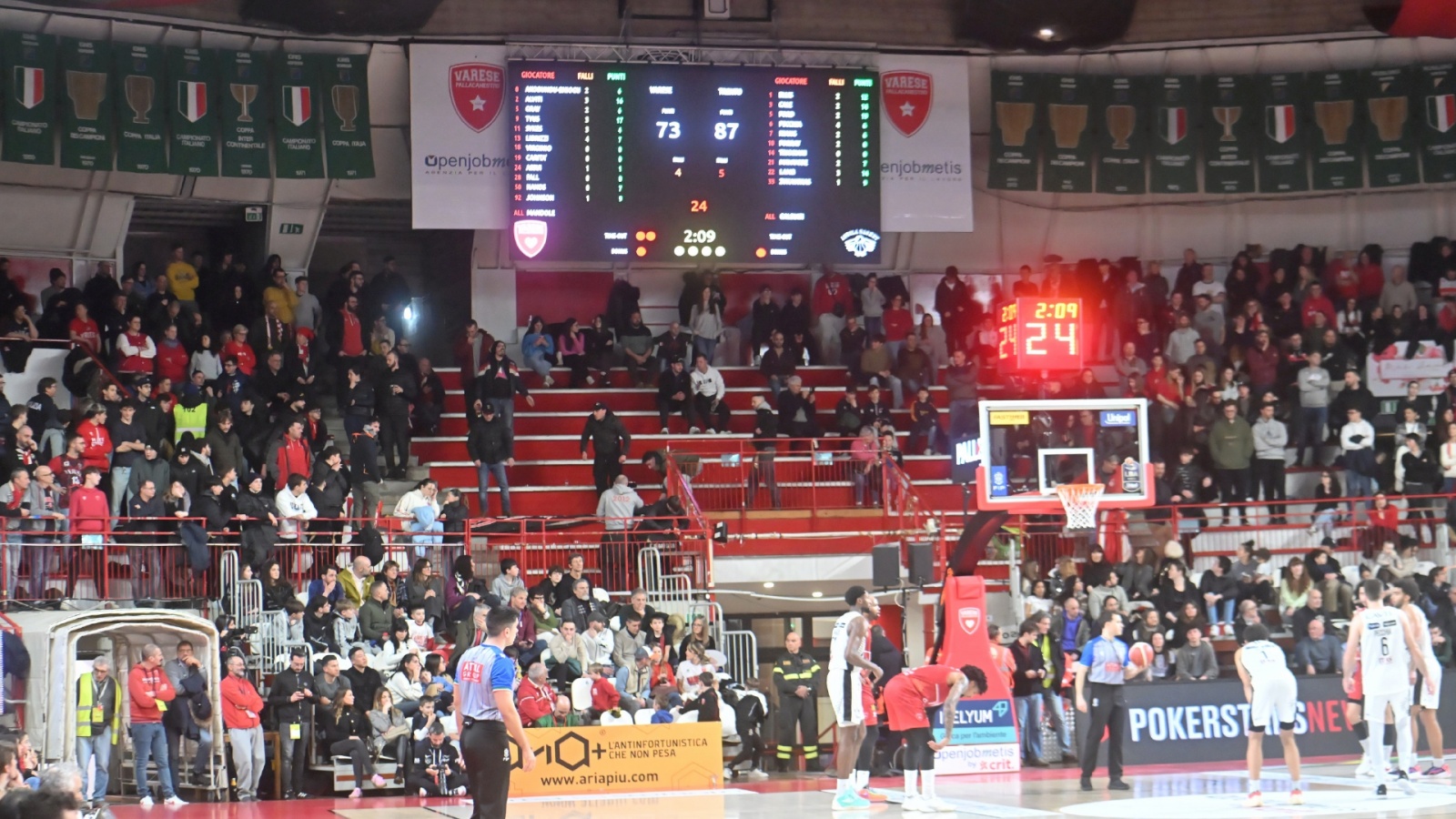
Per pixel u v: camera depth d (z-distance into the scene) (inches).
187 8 944.3
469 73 946.1
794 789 641.0
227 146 939.3
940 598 749.9
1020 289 1099.9
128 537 745.0
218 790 635.5
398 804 598.5
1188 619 783.1
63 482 784.9
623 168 935.7
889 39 1050.1
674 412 1018.7
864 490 965.2
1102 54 1075.9
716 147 944.9
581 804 574.2
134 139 916.0
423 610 734.5
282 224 1027.3
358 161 964.0
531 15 1007.0
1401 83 1061.8
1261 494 967.6
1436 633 781.9
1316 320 1046.4
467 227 936.3
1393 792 546.6
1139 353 1073.5
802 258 951.0
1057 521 895.7
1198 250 1146.0
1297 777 520.7
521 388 946.1
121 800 637.9
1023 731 731.4
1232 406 962.1
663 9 1025.5
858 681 547.2
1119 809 512.1
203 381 880.9
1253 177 1062.4
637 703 706.2
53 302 896.3
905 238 1137.4
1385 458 1007.6
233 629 690.8
